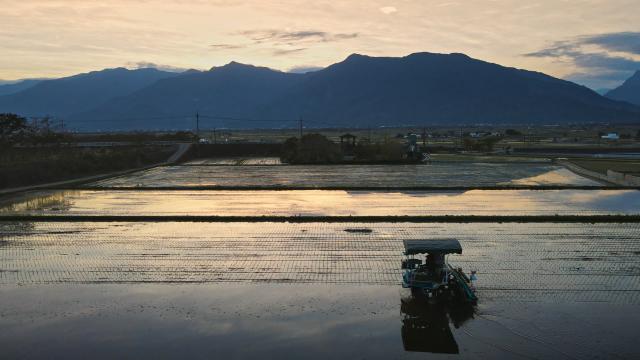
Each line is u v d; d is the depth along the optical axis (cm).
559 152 11475
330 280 2594
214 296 2395
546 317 2142
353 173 7525
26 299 2373
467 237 3369
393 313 2205
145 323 2125
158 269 2778
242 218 3947
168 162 9994
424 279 2331
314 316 2183
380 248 3141
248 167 8719
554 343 1933
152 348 1923
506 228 3619
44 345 1947
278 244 3256
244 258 2969
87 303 2325
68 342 1969
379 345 1939
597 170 7150
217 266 2827
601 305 2252
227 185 6197
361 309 2245
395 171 7750
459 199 4966
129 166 8888
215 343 1958
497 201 4828
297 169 8269
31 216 4038
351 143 10875
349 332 2039
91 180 6819
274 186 5919
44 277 2662
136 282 2583
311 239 3372
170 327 2088
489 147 12050
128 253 3081
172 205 4719
